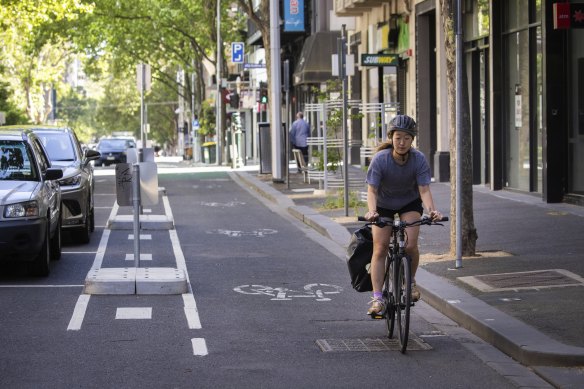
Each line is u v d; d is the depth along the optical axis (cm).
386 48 6775
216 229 3969
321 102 5272
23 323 2084
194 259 3105
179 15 11275
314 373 1664
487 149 5012
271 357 1784
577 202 3934
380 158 1845
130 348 1850
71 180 3434
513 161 4694
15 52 12988
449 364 1728
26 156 2869
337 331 2020
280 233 3819
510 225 3388
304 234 3778
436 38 5628
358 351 1834
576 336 1797
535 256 2716
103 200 5503
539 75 4297
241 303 2339
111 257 3148
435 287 2336
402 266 1850
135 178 2623
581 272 2447
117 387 1569
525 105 4525
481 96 5197
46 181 2853
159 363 1731
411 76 6244
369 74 7575
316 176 5409
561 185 4050
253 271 2848
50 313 2195
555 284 2306
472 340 1920
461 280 2391
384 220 1861
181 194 5894
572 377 1585
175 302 2344
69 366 1705
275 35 6412
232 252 3272
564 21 3728
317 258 3125
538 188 4378
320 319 2147
